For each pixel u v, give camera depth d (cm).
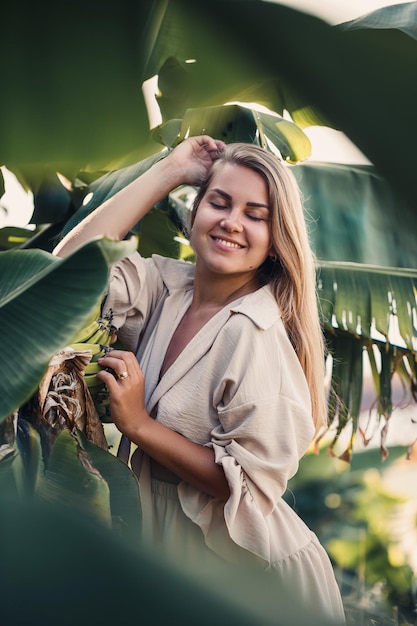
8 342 135
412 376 305
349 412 302
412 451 427
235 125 255
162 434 192
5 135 172
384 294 279
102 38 173
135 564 132
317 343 212
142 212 220
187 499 198
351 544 470
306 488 498
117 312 212
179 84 210
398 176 185
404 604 425
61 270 134
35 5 170
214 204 204
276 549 198
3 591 128
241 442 192
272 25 181
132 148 176
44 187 274
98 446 179
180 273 221
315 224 281
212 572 139
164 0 184
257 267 210
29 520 131
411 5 184
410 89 180
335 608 206
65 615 128
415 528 480
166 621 132
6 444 164
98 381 196
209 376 198
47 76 172
